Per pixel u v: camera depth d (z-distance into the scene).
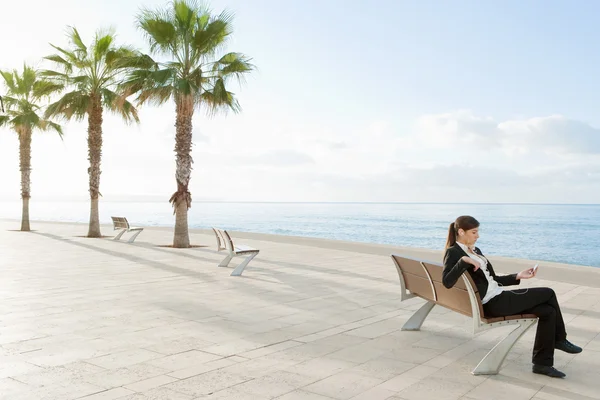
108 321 6.07
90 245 17.05
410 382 4.04
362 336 5.52
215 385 3.87
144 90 15.48
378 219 88.38
